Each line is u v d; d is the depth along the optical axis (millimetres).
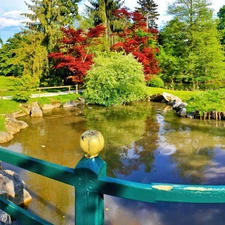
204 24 20953
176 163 6980
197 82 21891
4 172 4859
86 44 17656
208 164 6887
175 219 4410
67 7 20531
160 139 9133
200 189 726
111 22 23953
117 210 4641
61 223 4270
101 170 810
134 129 10477
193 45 21312
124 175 6301
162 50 22469
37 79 15547
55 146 8484
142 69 16844
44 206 4758
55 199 5020
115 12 21359
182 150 8000
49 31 17766
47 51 17938
